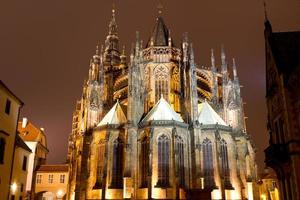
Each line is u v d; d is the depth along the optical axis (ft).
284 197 126.31
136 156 210.59
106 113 252.62
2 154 153.89
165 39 283.79
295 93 122.72
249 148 234.58
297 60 133.08
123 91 265.13
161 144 206.49
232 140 219.61
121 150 216.74
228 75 255.70
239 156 225.56
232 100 244.42
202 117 229.25
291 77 123.34
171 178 198.80
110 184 208.44
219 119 230.89
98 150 220.23
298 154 115.03
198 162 205.77
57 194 292.61
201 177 203.00
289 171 120.98
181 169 206.90
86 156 231.09
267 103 148.46
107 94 262.67
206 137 217.36
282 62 134.21
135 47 244.42
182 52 262.47
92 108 245.86
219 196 202.49
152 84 252.42
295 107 121.29
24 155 201.05
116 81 268.41
